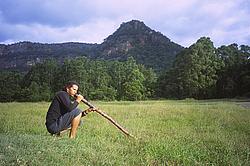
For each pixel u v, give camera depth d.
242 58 75.50
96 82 87.50
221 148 7.38
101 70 89.62
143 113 17.11
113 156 6.31
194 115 15.91
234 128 11.04
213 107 23.53
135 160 6.23
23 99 79.62
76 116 7.65
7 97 80.88
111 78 90.31
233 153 6.95
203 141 8.27
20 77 90.31
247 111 18.98
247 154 6.82
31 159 5.36
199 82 72.00
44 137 6.97
